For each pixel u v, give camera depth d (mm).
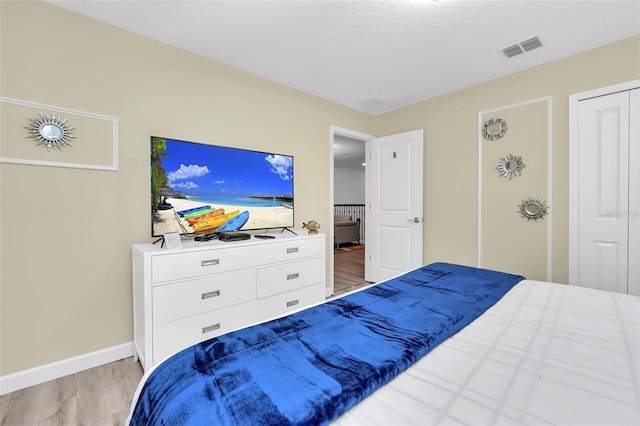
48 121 1689
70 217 1769
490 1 1732
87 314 1831
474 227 2986
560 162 2441
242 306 2059
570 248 2379
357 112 3691
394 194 3586
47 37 1695
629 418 573
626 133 2135
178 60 2209
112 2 1712
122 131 1946
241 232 2574
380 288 1458
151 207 2008
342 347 854
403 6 1773
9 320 1596
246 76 2611
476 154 2957
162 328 1704
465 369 765
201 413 587
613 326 1015
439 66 2547
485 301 1266
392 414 601
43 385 1640
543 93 2514
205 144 2240
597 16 1871
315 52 2301
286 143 2926
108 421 1365
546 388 674
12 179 1599
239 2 1727
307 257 2494
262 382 684
